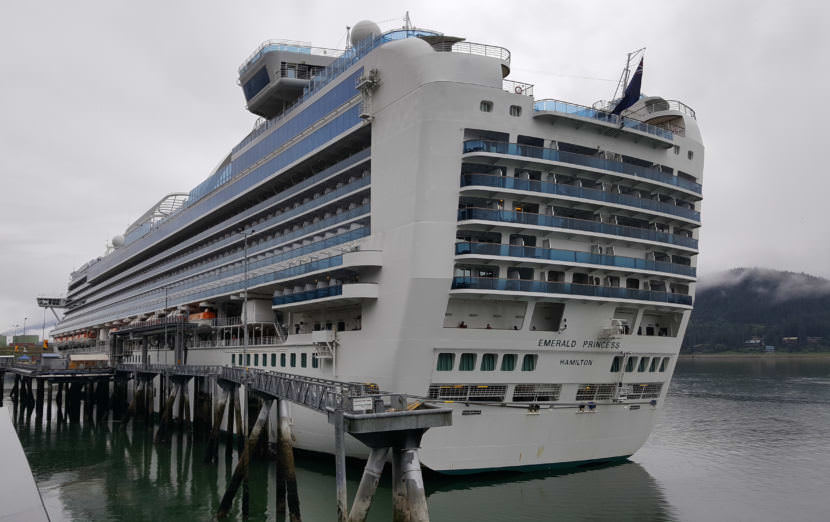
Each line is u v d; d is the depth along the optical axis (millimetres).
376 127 37688
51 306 157000
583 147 37844
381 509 31359
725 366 183875
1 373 84062
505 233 35688
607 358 38625
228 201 61594
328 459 40531
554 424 36875
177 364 63625
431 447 33531
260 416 33469
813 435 55844
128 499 36344
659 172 40094
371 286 35812
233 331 61031
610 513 31328
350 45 47625
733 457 45406
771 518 31016
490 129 34812
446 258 33781
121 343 91500
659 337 40562
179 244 76375
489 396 35562
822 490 36094
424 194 33812
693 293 42969
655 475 38750
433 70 34375
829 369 160500
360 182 41000
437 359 34125
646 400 40688
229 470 42188
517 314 36844
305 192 48562
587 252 37562
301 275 42594
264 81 56500
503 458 35562
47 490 39000
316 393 26547
